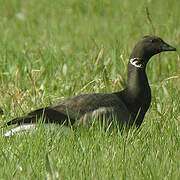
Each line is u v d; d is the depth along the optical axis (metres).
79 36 22.28
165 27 20.58
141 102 12.59
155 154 10.13
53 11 27.50
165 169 9.43
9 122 11.38
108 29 23.52
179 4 24.11
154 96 14.28
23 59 17.09
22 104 13.38
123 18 24.69
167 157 9.92
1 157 10.05
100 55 15.51
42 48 18.64
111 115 11.81
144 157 10.02
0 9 28.00
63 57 17.52
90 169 9.34
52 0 29.25
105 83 14.42
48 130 11.28
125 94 12.62
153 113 13.43
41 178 9.22
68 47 19.97
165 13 22.61
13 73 15.74
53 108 11.79
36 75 15.76
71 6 28.22
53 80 15.34
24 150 10.30
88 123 11.63
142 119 12.74
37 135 10.90
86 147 10.30
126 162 9.73
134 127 12.34
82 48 19.56
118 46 17.03
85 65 16.67
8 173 9.18
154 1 24.77
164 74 16.97
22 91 14.36
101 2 26.23
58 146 10.52
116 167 9.47
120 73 15.85
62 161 9.73
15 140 10.88
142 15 20.23
